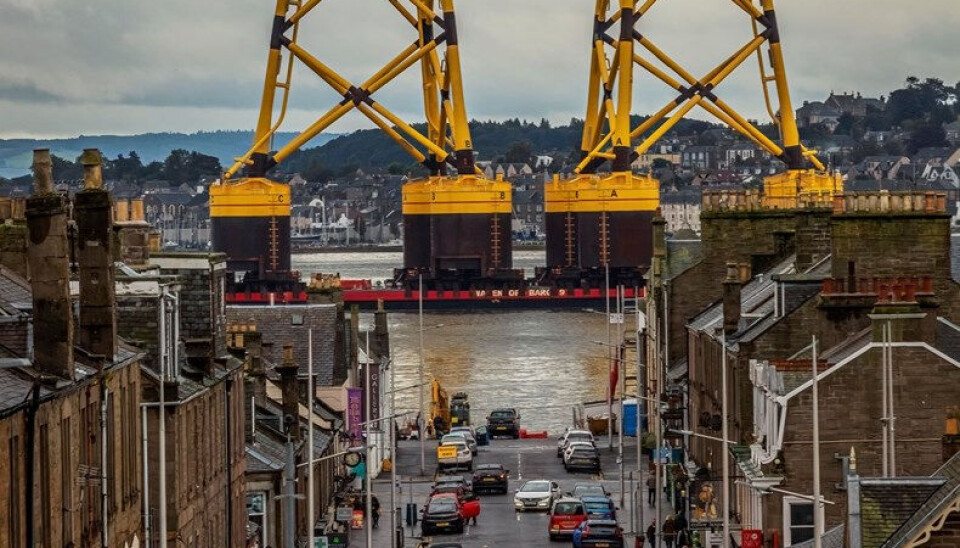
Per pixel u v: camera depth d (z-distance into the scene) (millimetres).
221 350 139625
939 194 134250
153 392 114062
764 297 160875
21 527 79688
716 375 161500
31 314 91500
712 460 161500
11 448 77938
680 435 194625
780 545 119312
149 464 113750
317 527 161250
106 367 98000
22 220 107688
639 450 183125
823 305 132500
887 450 115188
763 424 128500
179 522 115375
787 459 119188
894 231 134875
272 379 184875
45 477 84375
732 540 134625
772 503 119688
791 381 121062
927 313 120375
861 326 132375
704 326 176000
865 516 74938
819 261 153125
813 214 158500
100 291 100375
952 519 71938
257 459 150500
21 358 86750
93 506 95125
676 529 164750
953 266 150500
